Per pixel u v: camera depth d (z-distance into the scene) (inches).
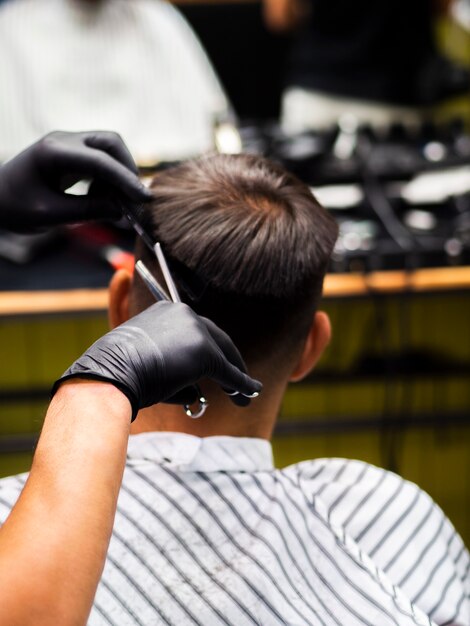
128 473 29.6
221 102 99.2
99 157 30.6
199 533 28.8
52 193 32.2
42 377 71.3
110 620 26.8
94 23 92.8
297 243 30.6
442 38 115.9
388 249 66.5
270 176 32.4
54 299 62.6
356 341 72.6
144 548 28.1
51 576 18.9
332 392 74.3
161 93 95.0
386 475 35.2
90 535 19.6
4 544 19.4
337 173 76.2
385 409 74.4
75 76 92.8
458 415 75.1
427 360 73.2
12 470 74.0
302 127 85.7
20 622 18.3
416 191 75.7
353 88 101.8
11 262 67.2
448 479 78.5
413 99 101.1
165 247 30.0
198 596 27.5
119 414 21.6
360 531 33.9
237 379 25.4
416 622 29.4
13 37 91.8
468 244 67.3
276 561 28.7
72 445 20.7
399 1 97.6
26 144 92.8
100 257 66.9
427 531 34.5
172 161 72.9
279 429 73.8
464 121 98.0
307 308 31.6
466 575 36.0
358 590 29.8
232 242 29.9
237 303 30.0
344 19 100.3
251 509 29.9
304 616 28.2
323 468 35.3
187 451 30.1
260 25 118.6
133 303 31.3
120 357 22.5
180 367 23.2
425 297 65.2
